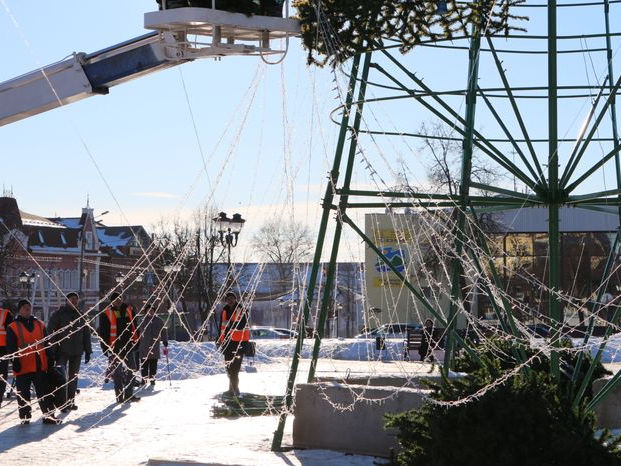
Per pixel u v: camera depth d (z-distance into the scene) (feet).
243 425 51.01
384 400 39.24
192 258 200.64
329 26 38.24
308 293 41.52
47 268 290.35
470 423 30.25
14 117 45.52
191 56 40.24
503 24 39.93
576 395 35.53
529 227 197.26
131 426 53.31
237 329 65.67
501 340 47.37
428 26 39.14
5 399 68.74
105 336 66.69
